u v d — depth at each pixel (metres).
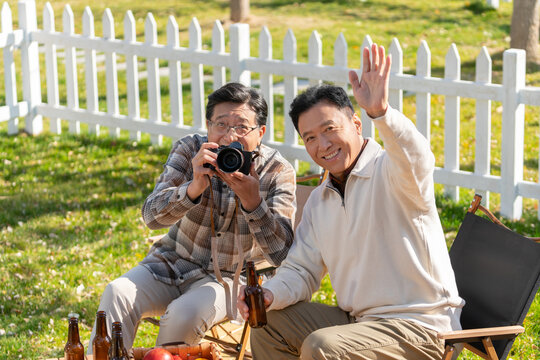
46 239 6.32
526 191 6.44
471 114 9.16
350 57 11.52
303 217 3.79
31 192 7.31
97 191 7.32
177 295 3.98
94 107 8.80
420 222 3.35
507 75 6.27
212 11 15.39
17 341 4.76
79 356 3.20
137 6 16.09
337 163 3.45
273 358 3.64
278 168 3.99
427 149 3.16
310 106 3.44
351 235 3.47
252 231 3.71
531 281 3.46
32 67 8.95
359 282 3.46
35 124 9.08
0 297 5.32
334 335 3.26
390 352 3.26
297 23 13.76
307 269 3.70
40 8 16.39
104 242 6.23
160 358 3.06
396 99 6.91
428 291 3.37
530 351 4.51
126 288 3.84
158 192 3.86
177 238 4.04
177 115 8.25
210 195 3.90
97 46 8.55
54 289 5.44
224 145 3.70
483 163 6.62
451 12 13.86
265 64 7.47
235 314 3.77
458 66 6.56
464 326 3.68
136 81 8.43
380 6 14.66
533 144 8.19
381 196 3.38
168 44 8.10
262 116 3.89
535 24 11.12
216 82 7.86
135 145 8.48
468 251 3.81
